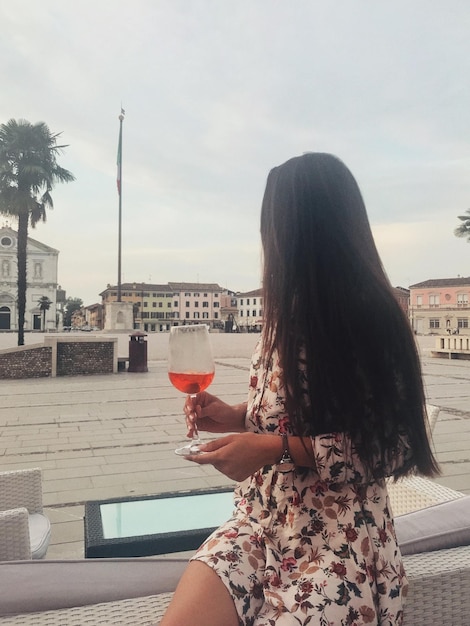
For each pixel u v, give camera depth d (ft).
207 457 3.63
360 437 3.56
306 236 3.88
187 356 4.59
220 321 362.94
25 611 3.65
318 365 3.59
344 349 3.60
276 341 3.87
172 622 3.31
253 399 4.20
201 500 8.69
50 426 23.45
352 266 3.79
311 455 3.68
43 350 47.39
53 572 3.92
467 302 253.85
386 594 3.69
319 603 3.48
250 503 4.15
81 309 485.15
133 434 21.65
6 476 7.97
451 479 15.29
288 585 3.67
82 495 14.14
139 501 8.61
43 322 287.69
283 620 3.43
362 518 3.78
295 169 4.13
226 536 3.96
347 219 3.95
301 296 3.76
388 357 3.64
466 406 28.43
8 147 78.54
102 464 17.11
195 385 4.60
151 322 377.71
